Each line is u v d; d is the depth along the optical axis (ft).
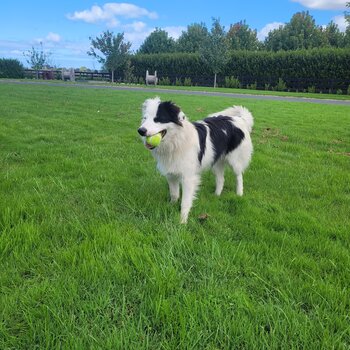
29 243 10.36
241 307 7.82
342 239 11.82
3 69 140.46
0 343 6.82
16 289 8.30
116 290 8.43
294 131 34.24
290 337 7.10
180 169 13.79
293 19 233.76
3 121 31.94
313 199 15.88
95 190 15.47
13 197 13.78
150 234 11.23
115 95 67.62
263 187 17.78
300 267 9.77
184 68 141.28
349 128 36.88
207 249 10.46
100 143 25.53
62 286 8.39
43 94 63.00
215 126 15.79
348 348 6.86
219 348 6.94
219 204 15.11
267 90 124.77
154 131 12.69
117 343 6.70
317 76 117.08
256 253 10.61
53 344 6.86
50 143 24.76
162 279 8.64
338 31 234.38
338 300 8.27
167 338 7.13
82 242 10.54
